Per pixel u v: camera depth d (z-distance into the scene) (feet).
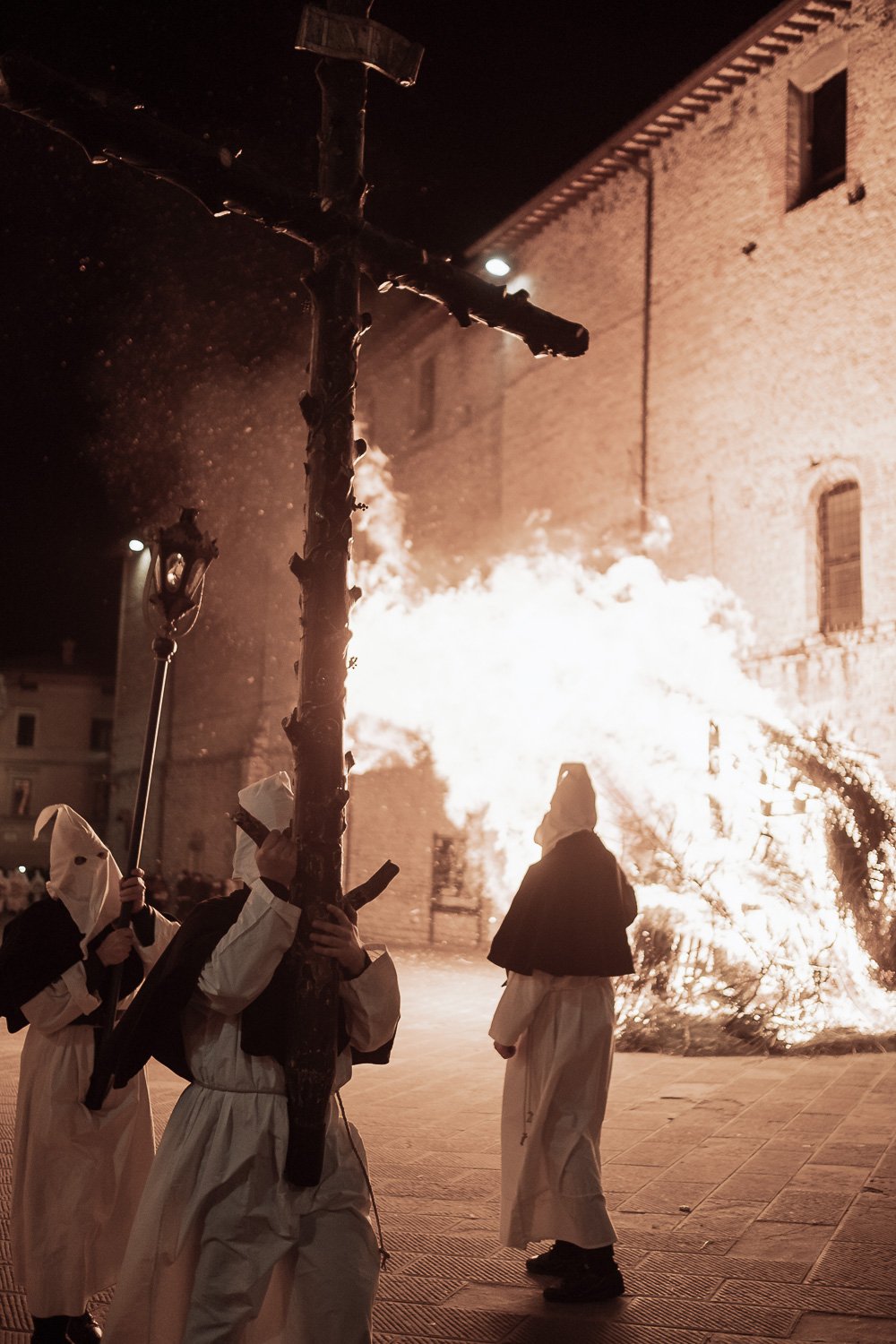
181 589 12.43
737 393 55.47
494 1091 26.73
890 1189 18.56
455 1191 18.35
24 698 173.88
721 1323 13.20
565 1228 14.14
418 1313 13.47
